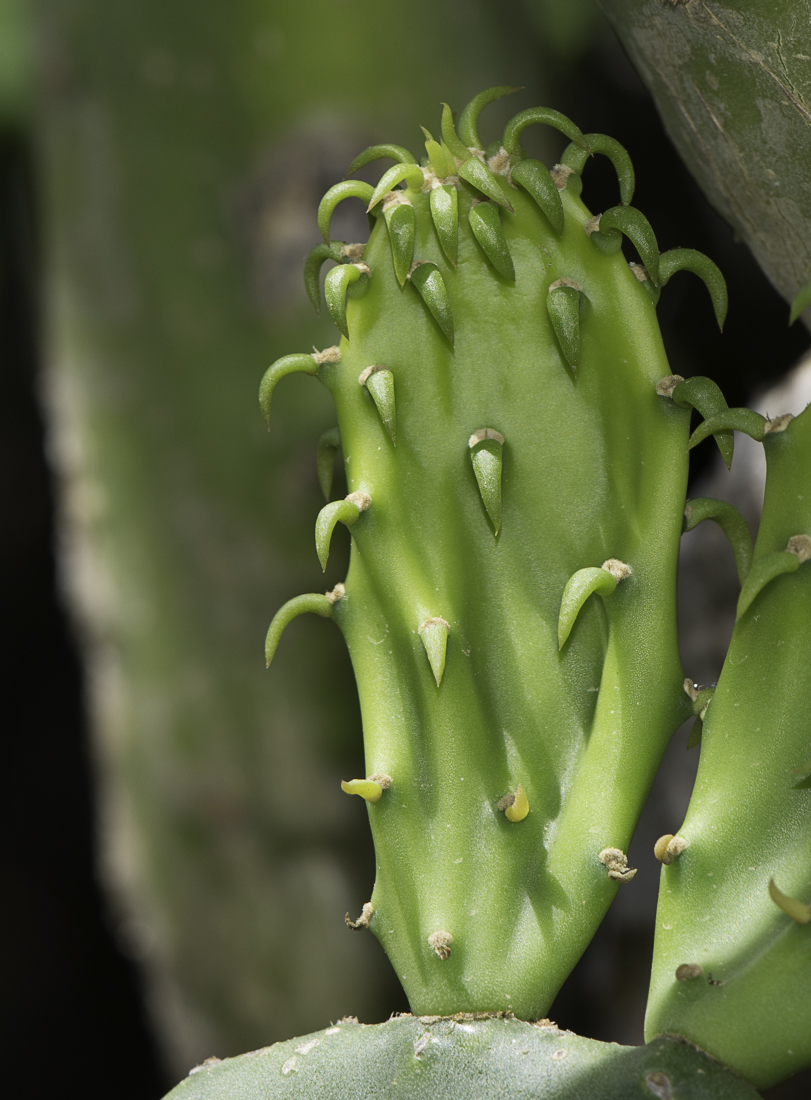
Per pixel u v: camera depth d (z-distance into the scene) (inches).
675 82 19.1
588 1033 37.3
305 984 33.3
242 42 31.0
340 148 30.4
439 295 18.0
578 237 18.1
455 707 18.1
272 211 31.0
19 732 85.4
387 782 18.1
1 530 79.4
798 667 17.7
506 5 32.3
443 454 18.1
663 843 17.7
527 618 18.1
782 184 18.8
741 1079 17.4
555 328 18.0
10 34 53.7
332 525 18.1
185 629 32.9
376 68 30.7
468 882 18.0
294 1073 18.0
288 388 31.3
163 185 31.9
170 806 33.7
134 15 32.0
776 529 17.7
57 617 81.7
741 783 17.7
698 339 32.1
